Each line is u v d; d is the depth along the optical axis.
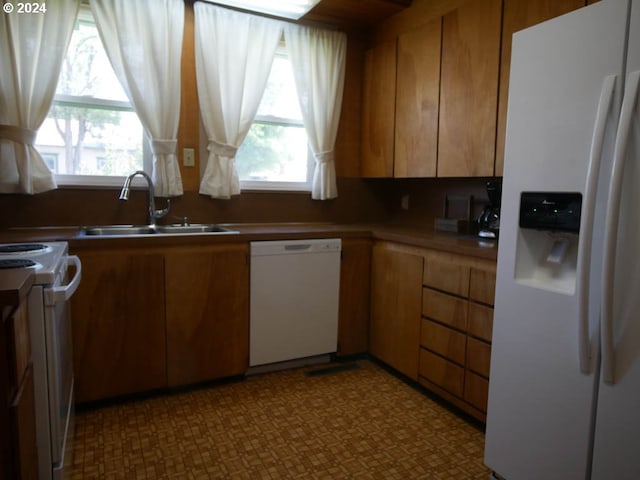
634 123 1.16
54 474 1.33
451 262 2.21
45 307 1.27
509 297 1.56
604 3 1.24
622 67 1.20
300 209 3.22
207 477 1.72
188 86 2.74
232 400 2.35
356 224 3.33
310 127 3.08
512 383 1.57
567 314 1.37
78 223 2.55
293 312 2.67
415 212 3.32
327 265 2.74
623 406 1.22
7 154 2.23
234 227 2.87
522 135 1.49
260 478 1.72
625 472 1.23
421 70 2.72
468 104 2.38
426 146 2.70
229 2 2.67
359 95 3.33
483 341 2.02
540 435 1.47
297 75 3.00
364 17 3.09
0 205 2.38
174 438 1.98
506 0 2.14
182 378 2.38
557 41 1.37
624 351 1.21
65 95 2.51
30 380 1.21
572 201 1.35
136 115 2.65
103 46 2.45
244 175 3.06
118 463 1.79
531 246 1.54
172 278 2.30
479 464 1.83
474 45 2.34
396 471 1.78
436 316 2.31
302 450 1.91
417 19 2.86
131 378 2.26
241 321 2.51
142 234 2.45
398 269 2.60
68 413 1.68
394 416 2.21
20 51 2.24
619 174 1.17
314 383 2.58
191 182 2.81
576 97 1.32
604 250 1.21
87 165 2.60
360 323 2.90
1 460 0.99
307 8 2.71
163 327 2.31
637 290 1.18
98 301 2.15
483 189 2.76
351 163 3.37
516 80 1.51
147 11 2.51
